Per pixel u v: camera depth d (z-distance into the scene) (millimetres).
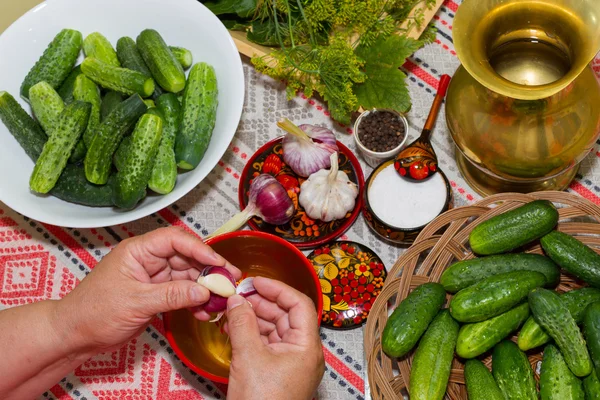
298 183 1054
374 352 905
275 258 978
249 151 1087
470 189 1048
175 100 1003
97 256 1057
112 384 1007
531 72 930
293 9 1047
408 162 1018
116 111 956
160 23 1040
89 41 1038
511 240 903
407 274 928
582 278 893
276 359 807
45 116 990
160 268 921
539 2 866
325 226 1031
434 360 878
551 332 853
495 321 885
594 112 889
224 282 872
